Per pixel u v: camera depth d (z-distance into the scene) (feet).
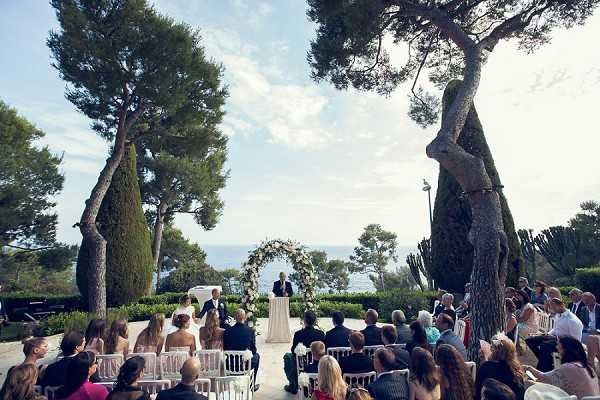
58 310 44.80
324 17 27.58
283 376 22.49
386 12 25.79
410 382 10.91
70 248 53.62
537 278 58.90
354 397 8.89
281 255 33.06
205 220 73.82
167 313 43.06
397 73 33.01
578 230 50.85
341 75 30.83
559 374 11.65
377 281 125.29
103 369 14.65
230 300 47.29
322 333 18.13
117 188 43.88
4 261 53.21
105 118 45.65
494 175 38.47
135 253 44.24
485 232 19.42
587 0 24.44
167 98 36.58
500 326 18.89
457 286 39.29
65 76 36.24
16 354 28.66
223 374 16.67
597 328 21.38
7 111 54.75
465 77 22.09
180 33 36.86
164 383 12.54
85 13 35.42
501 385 8.94
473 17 28.86
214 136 48.55
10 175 48.01
